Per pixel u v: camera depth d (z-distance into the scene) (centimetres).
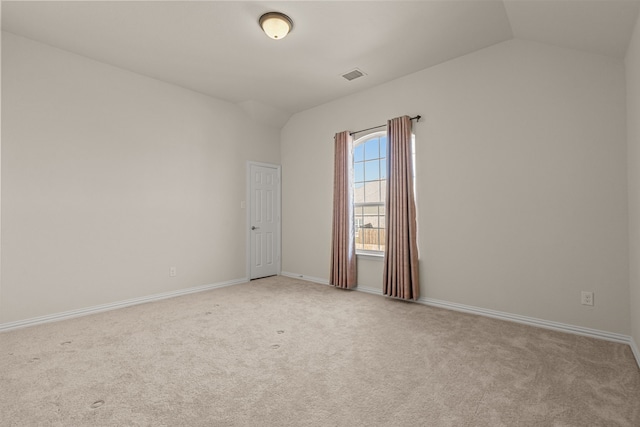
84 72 335
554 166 280
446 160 348
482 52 323
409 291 364
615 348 237
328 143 473
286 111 517
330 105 471
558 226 278
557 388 183
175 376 199
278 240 538
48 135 310
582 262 267
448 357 225
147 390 183
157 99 392
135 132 372
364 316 318
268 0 248
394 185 378
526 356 225
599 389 182
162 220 394
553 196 281
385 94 404
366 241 438
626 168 248
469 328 283
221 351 236
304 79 395
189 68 364
